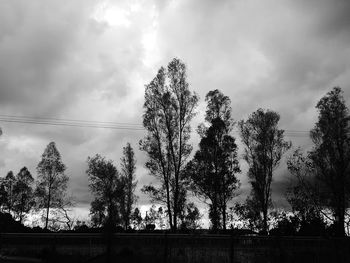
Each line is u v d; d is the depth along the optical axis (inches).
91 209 1357.0
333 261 698.8
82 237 781.9
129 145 1894.7
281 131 1729.8
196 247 765.9
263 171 1670.8
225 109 1651.1
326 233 722.8
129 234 765.3
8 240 804.6
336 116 1141.1
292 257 725.3
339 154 788.6
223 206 1476.4
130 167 1850.4
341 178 719.7
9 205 2018.9
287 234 820.6
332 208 705.6
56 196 1948.8
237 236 755.4
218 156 1557.6
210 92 1659.7
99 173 1523.1
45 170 1969.7
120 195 1503.4
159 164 1502.2
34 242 812.0
